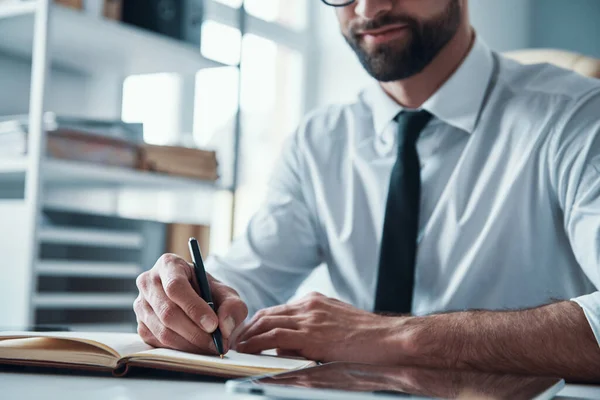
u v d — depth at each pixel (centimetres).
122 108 240
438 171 121
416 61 119
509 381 62
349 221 128
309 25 351
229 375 67
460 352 80
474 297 116
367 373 63
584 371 78
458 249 118
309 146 136
